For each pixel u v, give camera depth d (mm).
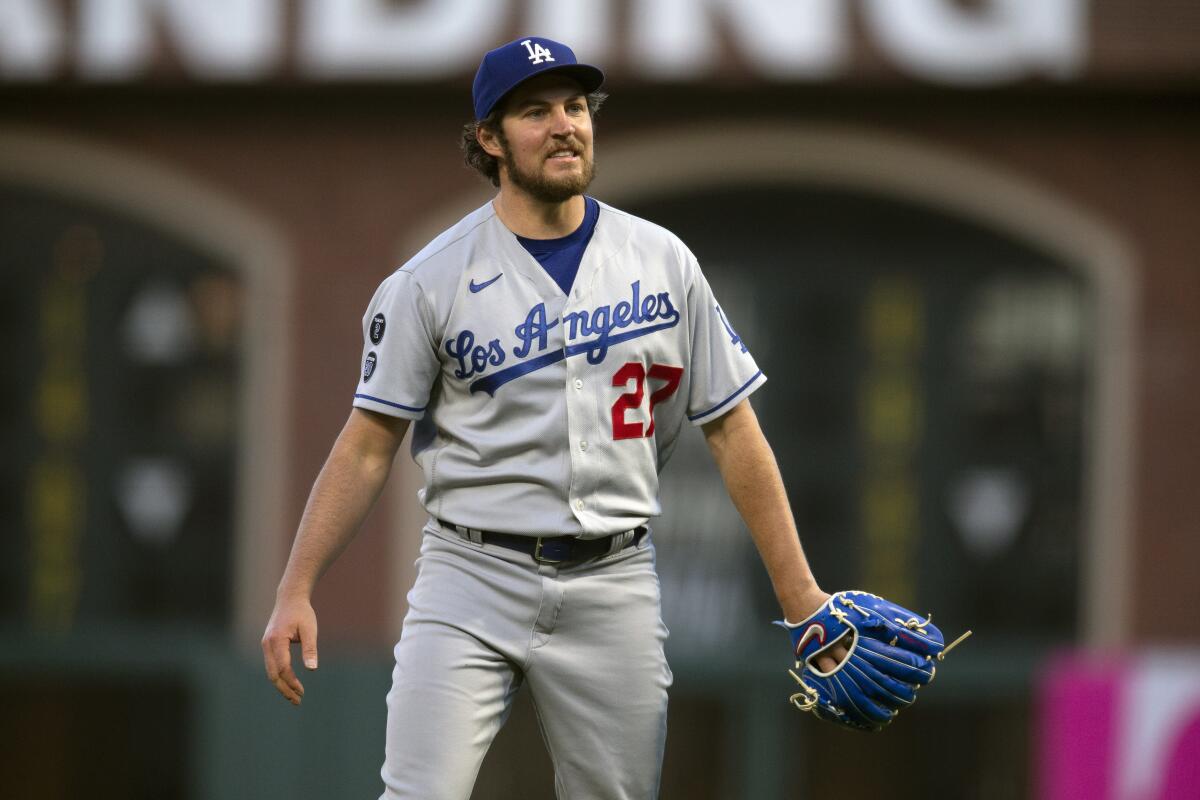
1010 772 30812
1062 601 33000
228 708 30453
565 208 10359
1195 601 32031
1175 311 32125
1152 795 28266
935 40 30906
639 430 10445
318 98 32906
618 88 31656
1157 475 32188
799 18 30969
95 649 32719
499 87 9984
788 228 33719
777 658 31172
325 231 32938
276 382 32906
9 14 31797
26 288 34219
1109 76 30781
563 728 10617
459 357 10328
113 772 32562
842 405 33594
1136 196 32219
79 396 34250
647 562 10750
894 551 33312
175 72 31719
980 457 33281
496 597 10414
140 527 34156
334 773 29859
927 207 33250
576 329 10195
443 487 10555
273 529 32844
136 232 34094
